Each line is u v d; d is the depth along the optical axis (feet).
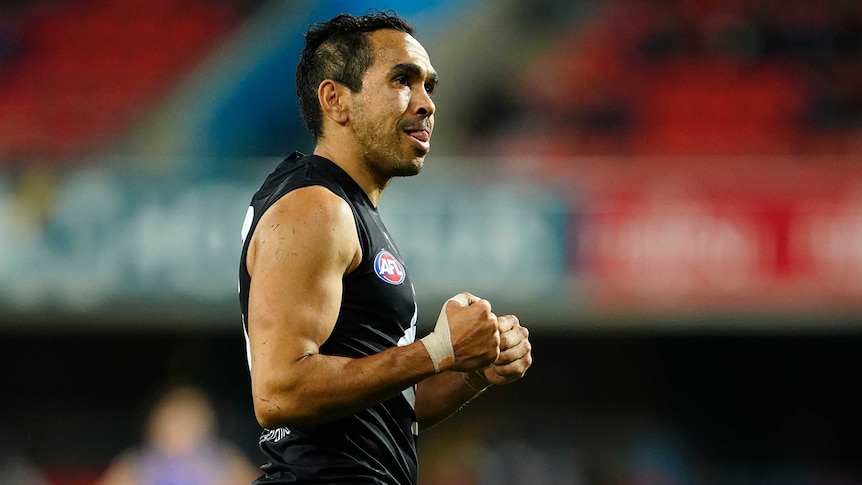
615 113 145.48
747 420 138.31
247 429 137.28
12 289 107.86
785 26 153.69
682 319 106.83
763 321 106.52
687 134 141.69
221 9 161.99
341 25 37.83
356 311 34.53
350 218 34.32
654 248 104.68
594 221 105.40
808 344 138.21
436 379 42.01
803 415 137.90
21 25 160.35
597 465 135.13
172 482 88.69
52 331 138.72
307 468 34.50
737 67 150.10
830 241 102.68
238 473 91.76
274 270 32.73
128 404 138.41
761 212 103.86
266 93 152.25
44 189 108.58
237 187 108.58
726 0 158.10
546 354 139.13
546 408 137.80
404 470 36.11
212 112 150.30
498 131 148.15
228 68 154.20
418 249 105.70
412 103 36.86
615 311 106.11
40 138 144.46
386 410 36.04
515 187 106.01
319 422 32.53
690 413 138.62
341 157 36.96
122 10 163.43
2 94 150.92
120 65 155.12
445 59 154.81
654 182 105.29
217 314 108.58
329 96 37.22
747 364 138.82
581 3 160.56
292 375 31.65
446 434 135.03
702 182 104.88
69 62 155.43
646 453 135.03
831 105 143.02
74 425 137.80
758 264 103.55
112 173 108.88
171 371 138.62
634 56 152.87
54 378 138.41
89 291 107.86
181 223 108.27
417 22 160.25
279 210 33.83
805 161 109.09
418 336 117.39
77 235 108.27
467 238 105.81
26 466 136.15
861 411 137.28
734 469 136.26
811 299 102.89
